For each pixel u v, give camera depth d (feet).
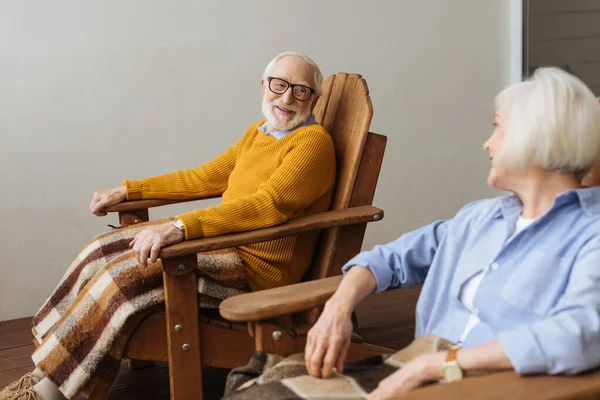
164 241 6.48
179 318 6.61
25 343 9.73
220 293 6.94
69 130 10.52
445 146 12.98
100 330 6.75
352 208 7.45
